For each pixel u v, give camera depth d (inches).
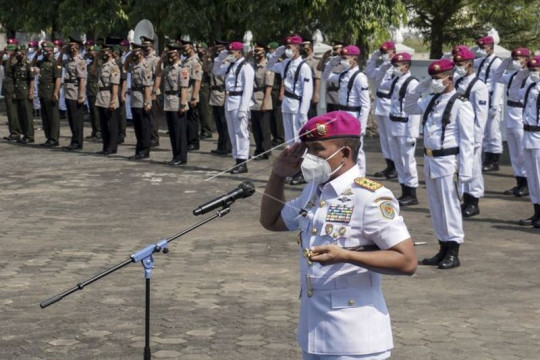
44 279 435.2
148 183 713.0
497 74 708.7
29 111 990.4
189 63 877.2
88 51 1013.8
